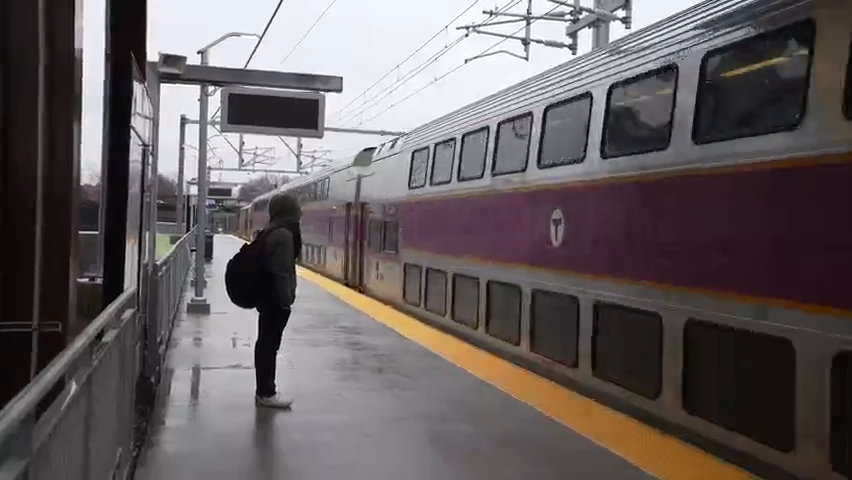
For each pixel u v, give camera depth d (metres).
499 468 5.67
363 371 9.10
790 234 5.24
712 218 6.07
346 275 21.55
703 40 6.40
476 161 11.58
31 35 4.38
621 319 7.43
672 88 6.75
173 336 11.28
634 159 7.21
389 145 17.78
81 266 5.31
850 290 4.75
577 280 8.27
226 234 79.69
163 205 34.53
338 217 23.31
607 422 6.95
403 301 15.51
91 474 3.25
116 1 6.17
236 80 11.51
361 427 6.68
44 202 4.55
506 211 10.29
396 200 16.31
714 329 6.06
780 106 5.47
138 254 6.48
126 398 4.79
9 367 4.45
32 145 4.42
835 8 5.07
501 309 10.47
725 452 5.93
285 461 5.71
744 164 5.73
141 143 6.59
